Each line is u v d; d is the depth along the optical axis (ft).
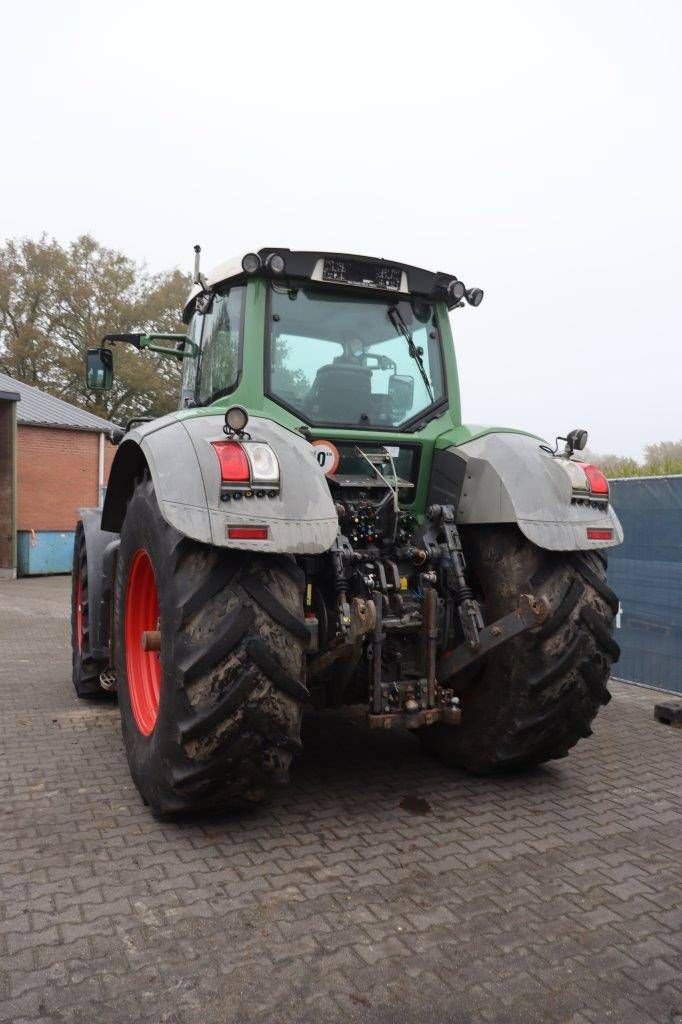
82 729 15.65
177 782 9.84
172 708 9.77
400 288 12.91
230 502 9.45
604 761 13.70
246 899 8.54
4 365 112.78
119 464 12.51
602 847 10.04
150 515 10.88
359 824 10.69
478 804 11.51
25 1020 6.50
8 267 115.34
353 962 7.38
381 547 11.98
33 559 56.80
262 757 9.81
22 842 10.00
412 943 7.72
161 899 8.52
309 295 12.60
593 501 11.97
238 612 9.55
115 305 116.16
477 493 12.01
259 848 9.87
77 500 65.72
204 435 10.07
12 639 27.91
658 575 19.66
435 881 9.03
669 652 19.36
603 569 12.33
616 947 7.72
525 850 9.91
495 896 8.70
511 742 11.85
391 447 12.70
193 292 14.39
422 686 11.19
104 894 8.61
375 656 10.90
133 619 12.60
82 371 111.14
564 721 11.75
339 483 11.93
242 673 9.49
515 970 7.30
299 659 9.86
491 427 13.00
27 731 15.48
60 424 63.67
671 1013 6.73
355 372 12.71
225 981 7.06
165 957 7.41
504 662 11.65
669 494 19.34
